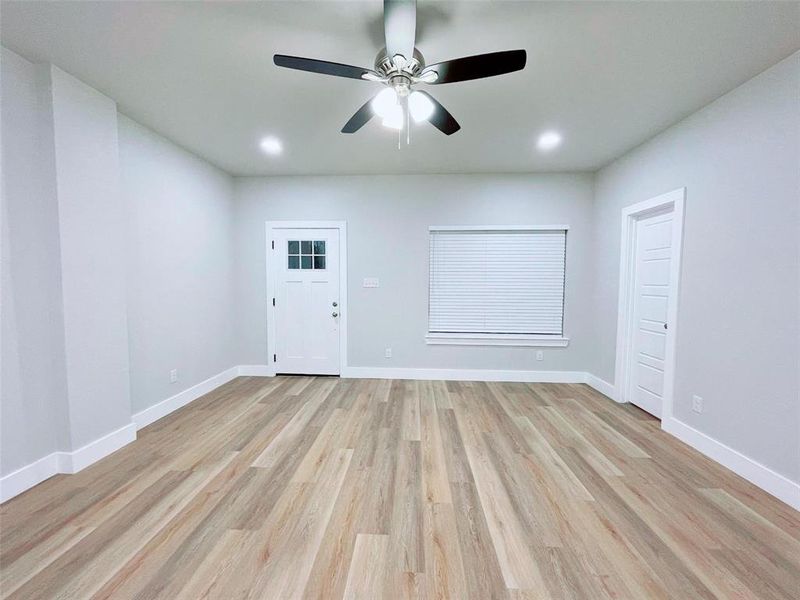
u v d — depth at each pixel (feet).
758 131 6.57
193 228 11.15
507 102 7.73
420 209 13.24
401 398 11.32
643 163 9.93
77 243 6.95
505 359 13.34
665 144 9.05
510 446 8.03
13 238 6.15
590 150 10.55
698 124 8.00
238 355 13.83
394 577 4.46
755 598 4.22
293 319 13.79
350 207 13.39
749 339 6.72
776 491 6.14
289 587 4.31
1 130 5.95
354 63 6.51
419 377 13.56
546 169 12.45
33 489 6.27
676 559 4.79
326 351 13.78
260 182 13.48
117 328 7.86
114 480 6.59
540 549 4.94
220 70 6.67
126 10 5.12
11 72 6.06
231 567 4.60
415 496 6.13
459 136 9.55
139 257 9.04
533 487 6.42
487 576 4.49
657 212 9.75
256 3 5.03
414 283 13.41
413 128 9.09
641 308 10.46
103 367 7.50
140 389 9.10
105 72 6.72
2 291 6.01
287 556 4.79
